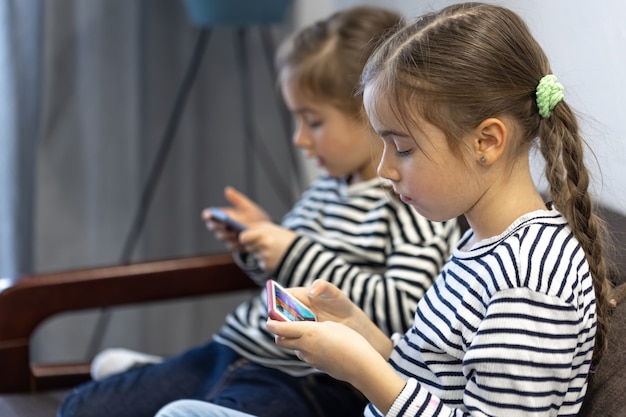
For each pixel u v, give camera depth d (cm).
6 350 145
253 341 140
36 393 147
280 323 93
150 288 152
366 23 140
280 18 199
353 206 141
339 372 93
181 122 225
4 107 199
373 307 126
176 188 227
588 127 121
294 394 130
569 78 129
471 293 92
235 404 127
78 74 209
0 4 195
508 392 86
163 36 218
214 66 226
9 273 207
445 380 95
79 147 212
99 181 216
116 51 212
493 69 90
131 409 134
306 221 148
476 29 92
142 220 222
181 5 219
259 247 135
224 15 194
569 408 93
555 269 88
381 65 94
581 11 125
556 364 86
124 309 228
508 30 93
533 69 93
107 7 209
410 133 91
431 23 95
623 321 99
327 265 131
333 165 142
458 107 90
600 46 123
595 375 98
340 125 139
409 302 125
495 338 87
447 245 132
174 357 145
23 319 146
